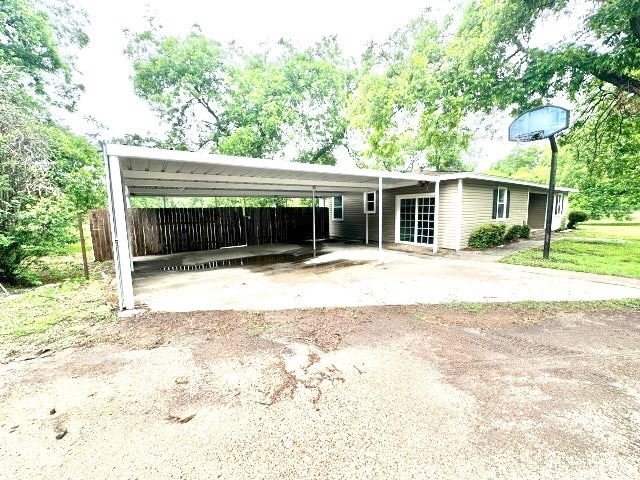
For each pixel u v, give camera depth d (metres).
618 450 1.59
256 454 1.61
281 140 17.77
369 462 1.54
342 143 20.23
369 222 12.88
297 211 14.05
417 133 14.93
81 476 1.48
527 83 9.33
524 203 12.72
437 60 12.12
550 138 6.87
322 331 3.35
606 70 7.84
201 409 2.01
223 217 11.98
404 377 2.37
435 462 1.53
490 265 7.04
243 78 16.83
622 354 2.69
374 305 4.26
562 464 1.50
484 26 9.79
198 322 3.71
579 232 14.79
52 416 1.96
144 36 16.12
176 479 1.46
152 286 5.75
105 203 10.41
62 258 9.48
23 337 3.29
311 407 2.01
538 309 3.91
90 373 2.51
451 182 9.48
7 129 5.84
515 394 2.12
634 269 6.07
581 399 2.05
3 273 5.97
